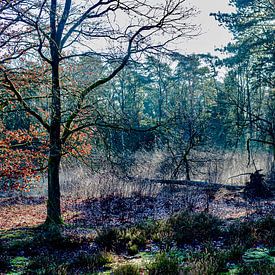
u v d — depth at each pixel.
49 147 11.27
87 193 16.42
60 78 11.54
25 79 10.34
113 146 12.36
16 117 12.73
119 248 7.84
